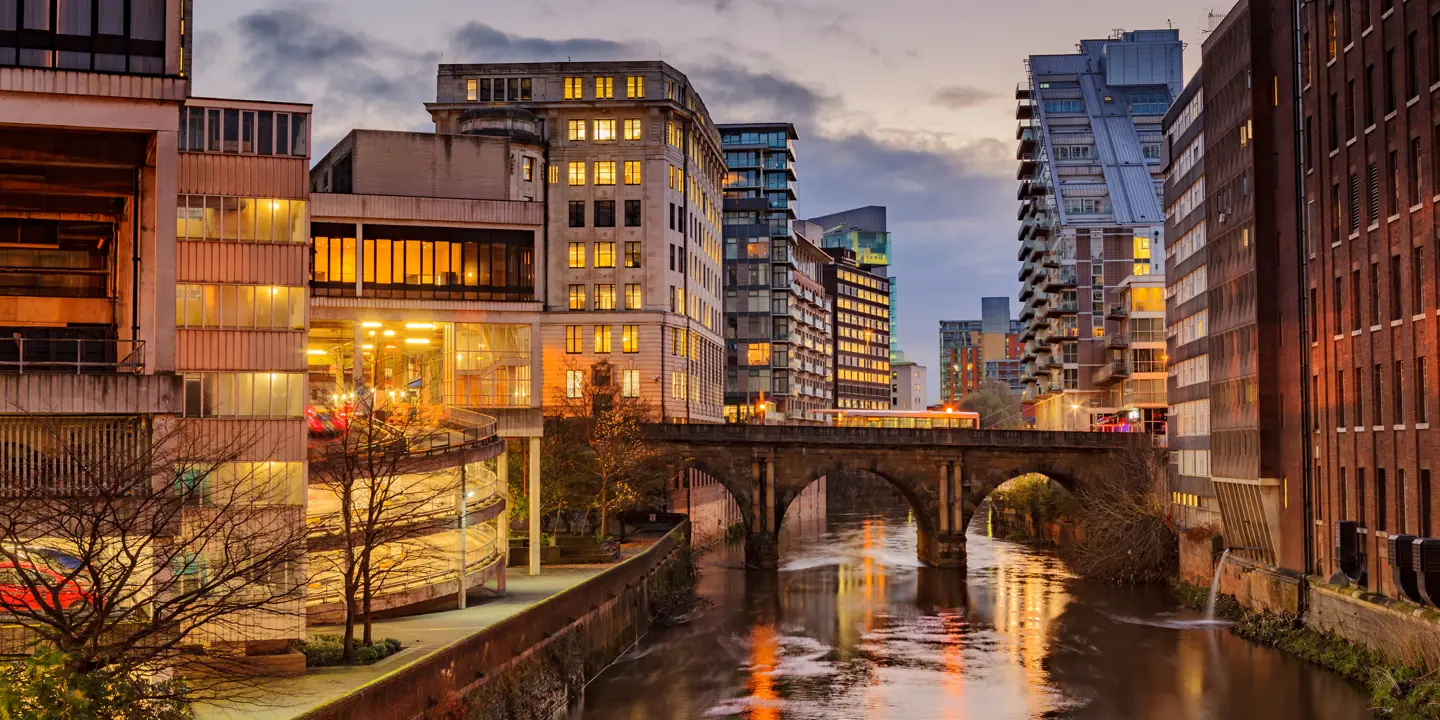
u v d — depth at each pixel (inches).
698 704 2011.6
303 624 1519.4
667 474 3912.4
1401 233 2015.3
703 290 5103.3
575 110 4525.1
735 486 3951.8
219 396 1537.9
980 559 4136.3
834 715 1951.3
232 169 1565.0
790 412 7322.8
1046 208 6186.0
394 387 2637.8
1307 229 2465.6
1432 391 1919.3
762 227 7160.4
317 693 1363.2
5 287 1800.0
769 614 2955.2
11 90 1360.7
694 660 2365.9
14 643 1218.0
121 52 1395.2
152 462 1236.5
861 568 3914.9
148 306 1475.1
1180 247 3447.3
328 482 1804.9
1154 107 6102.4
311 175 3134.8
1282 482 2588.6
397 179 2711.6
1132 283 5039.4
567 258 4515.3
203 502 1473.9
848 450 3993.6
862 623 2827.3
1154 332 5024.6
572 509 3289.9
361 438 1984.5
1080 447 4023.1
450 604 2048.5
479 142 2755.9
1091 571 3590.1
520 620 1764.3
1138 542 3474.4
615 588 2373.3
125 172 1558.8
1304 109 2480.3
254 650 1510.8
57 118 1375.5
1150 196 5728.3
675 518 3855.8
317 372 2800.2
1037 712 1982.0
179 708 1049.5
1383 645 2027.6
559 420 3314.5
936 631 2721.5
